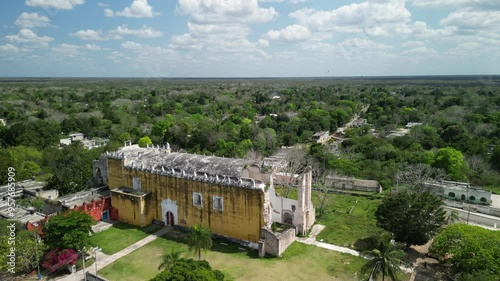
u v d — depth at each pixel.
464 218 74.44
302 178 63.31
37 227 60.72
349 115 196.62
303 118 169.38
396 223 58.03
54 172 88.69
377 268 42.34
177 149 124.62
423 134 128.75
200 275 37.56
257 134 132.88
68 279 51.75
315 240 62.78
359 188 91.69
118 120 165.62
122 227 68.56
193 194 65.25
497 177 94.19
